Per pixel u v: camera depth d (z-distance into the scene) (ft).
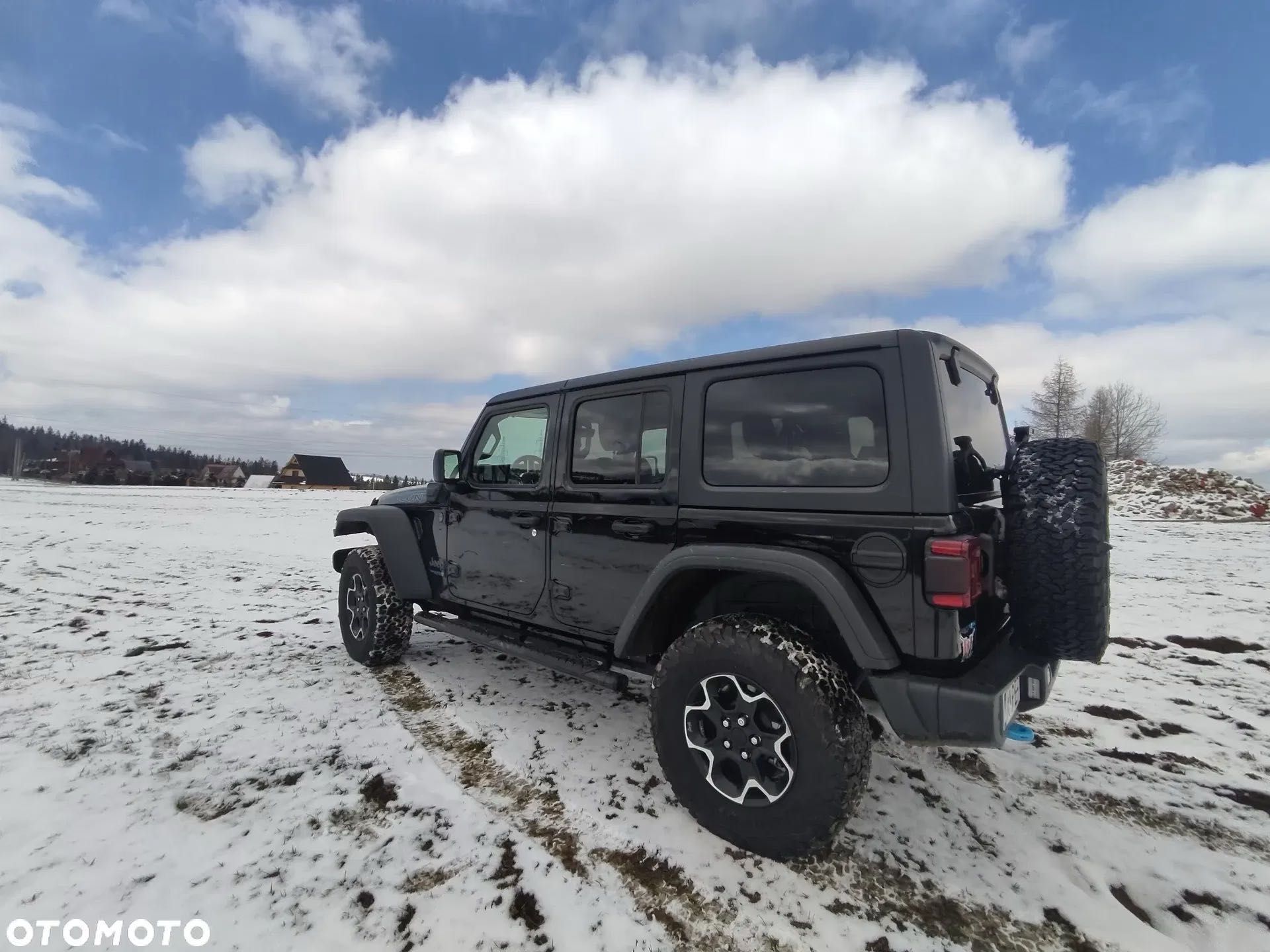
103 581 26.86
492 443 12.76
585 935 6.41
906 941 6.42
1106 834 8.36
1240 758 10.60
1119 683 14.30
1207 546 39.37
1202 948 6.44
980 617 7.95
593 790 9.18
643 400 9.93
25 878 7.08
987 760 10.39
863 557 7.39
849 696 7.25
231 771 9.62
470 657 15.66
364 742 10.64
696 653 8.05
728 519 8.53
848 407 7.80
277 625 19.03
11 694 12.96
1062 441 8.06
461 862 7.50
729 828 7.73
